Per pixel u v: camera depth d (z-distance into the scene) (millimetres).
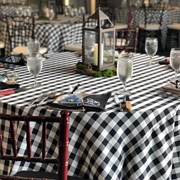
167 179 1795
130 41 5312
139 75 2391
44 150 1354
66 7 6383
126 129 1685
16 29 4672
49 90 2002
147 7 6703
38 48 2932
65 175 1305
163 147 1762
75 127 1689
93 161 1688
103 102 1768
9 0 6777
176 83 2055
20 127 1747
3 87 1993
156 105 1771
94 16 2338
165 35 6582
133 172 1735
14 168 1737
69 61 2824
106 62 2404
